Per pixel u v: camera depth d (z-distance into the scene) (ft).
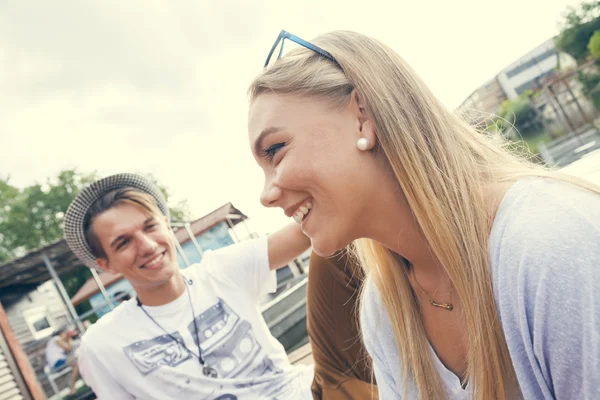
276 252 6.01
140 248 5.53
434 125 2.77
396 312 3.32
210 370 5.34
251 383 5.40
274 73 2.77
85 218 5.90
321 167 2.56
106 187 5.99
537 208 2.09
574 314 1.81
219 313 5.74
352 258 4.98
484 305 2.47
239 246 6.21
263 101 2.74
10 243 93.20
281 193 2.68
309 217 2.73
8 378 24.03
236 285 5.97
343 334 5.21
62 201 97.40
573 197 2.05
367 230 2.79
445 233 2.60
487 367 2.52
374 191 2.68
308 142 2.58
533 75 74.33
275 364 5.72
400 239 2.85
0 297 43.60
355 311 5.14
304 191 2.64
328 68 2.74
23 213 95.09
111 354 5.41
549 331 1.92
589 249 1.81
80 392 35.19
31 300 46.75
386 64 2.83
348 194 2.60
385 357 3.51
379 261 3.40
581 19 73.05
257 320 5.92
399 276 3.29
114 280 40.65
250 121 2.81
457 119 3.02
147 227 5.71
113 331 5.59
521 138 3.38
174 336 5.52
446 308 2.96
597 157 25.48
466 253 2.59
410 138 2.64
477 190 2.62
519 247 2.04
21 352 25.52
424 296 3.13
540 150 50.98
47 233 94.89
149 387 5.29
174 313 5.67
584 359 1.82
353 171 2.60
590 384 1.83
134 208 5.67
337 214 2.65
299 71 2.72
